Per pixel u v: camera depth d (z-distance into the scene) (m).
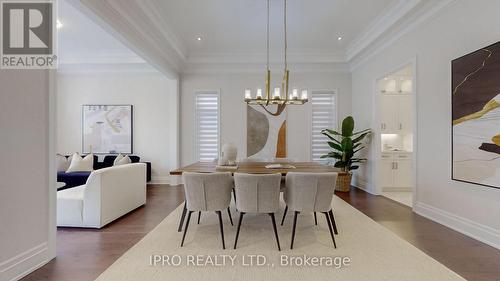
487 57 2.42
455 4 2.82
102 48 5.02
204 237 2.67
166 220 3.24
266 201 2.41
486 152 2.43
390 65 4.15
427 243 2.51
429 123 3.23
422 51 3.37
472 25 2.61
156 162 5.89
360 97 5.30
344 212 3.56
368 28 4.26
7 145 1.81
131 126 5.87
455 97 2.79
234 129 5.75
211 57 5.48
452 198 2.88
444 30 2.98
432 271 1.99
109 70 5.75
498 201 2.36
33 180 2.00
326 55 5.45
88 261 2.15
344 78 5.76
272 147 5.71
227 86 5.76
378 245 2.47
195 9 3.65
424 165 3.34
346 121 5.07
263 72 5.71
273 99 3.43
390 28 3.79
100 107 5.85
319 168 3.06
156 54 4.29
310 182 2.41
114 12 2.91
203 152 5.80
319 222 3.15
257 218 3.31
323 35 4.61
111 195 3.13
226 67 5.68
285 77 3.63
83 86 5.87
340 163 4.93
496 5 2.37
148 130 5.89
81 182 4.49
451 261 2.14
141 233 2.79
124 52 5.23
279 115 5.72
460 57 2.72
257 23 4.11
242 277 1.90
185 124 5.79
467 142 2.64
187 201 2.54
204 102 5.80
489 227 2.45
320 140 5.77
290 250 2.36
